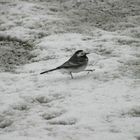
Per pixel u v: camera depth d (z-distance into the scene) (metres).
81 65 13.07
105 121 10.13
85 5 23.33
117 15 22.00
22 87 13.04
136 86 12.28
